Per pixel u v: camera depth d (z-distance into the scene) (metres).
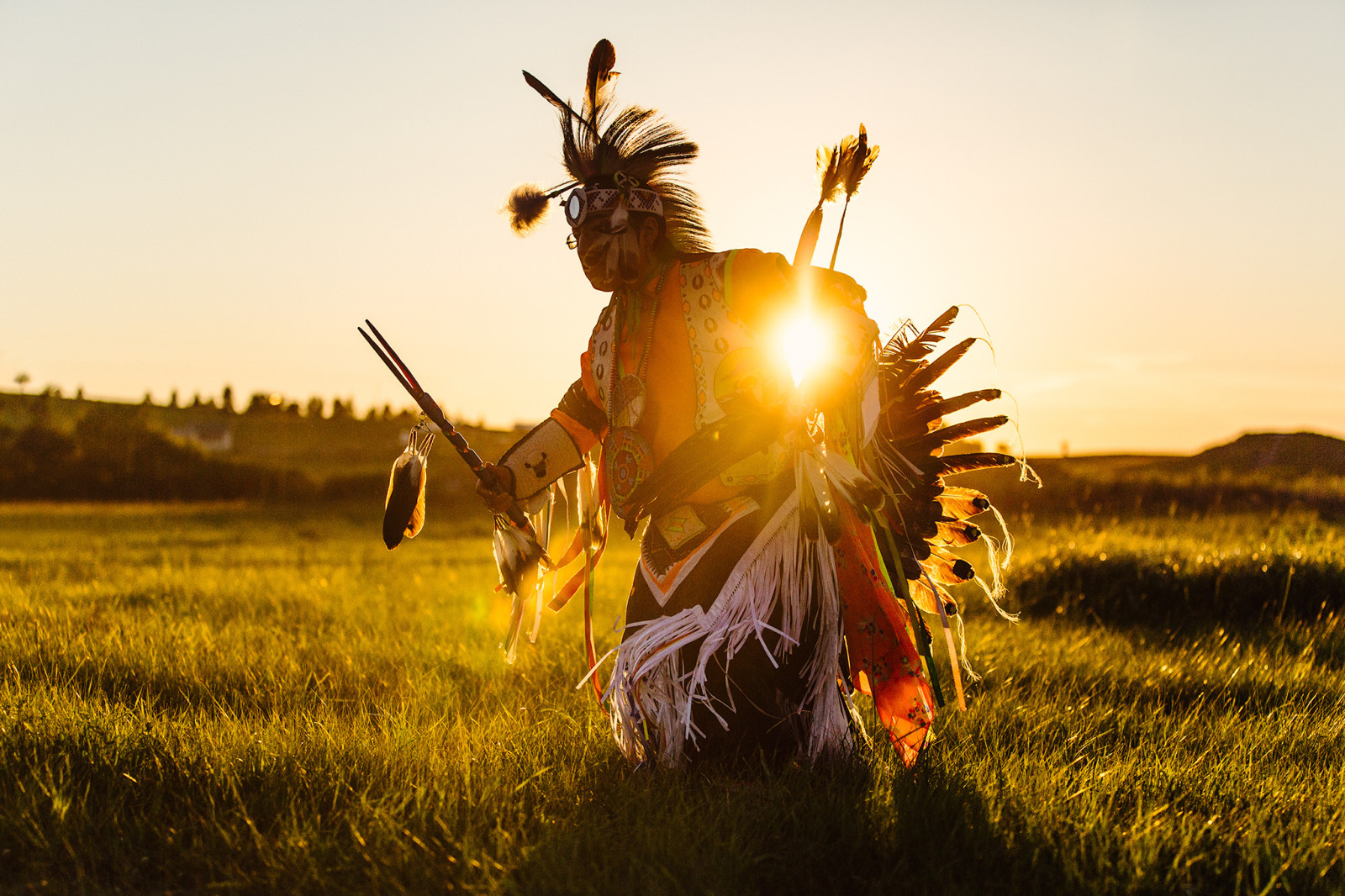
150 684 5.39
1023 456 3.81
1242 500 19.56
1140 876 2.94
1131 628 8.03
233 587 10.84
